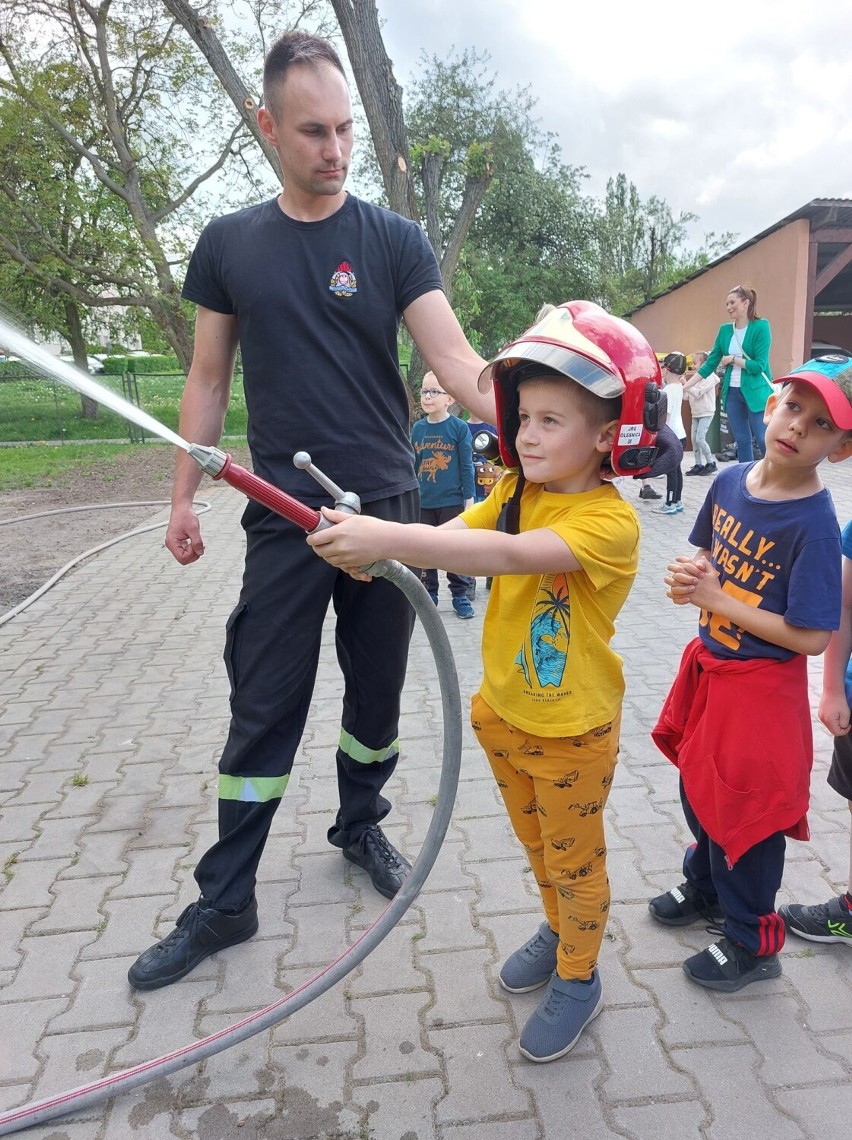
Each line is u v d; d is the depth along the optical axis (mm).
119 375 22750
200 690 4316
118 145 14336
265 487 1422
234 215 2145
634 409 1530
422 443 5211
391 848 2619
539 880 2064
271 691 2188
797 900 2455
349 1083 1907
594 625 1721
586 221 25359
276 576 2146
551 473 1597
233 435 17188
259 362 2102
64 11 13688
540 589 1718
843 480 9438
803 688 1968
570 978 1976
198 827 3018
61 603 6035
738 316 8266
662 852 2730
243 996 2188
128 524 9070
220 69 9133
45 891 2664
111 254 14680
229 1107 1860
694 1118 1785
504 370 1648
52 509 10109
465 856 2752
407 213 9461
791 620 1834
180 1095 1893
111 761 3547
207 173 16359
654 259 41344
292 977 2246
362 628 2336
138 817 3094
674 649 4656
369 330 2111
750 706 1935
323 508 1476
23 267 15039
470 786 3207
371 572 1496
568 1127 1776
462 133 21844
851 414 1684
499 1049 1984
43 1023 2125
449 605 5719
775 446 1826
